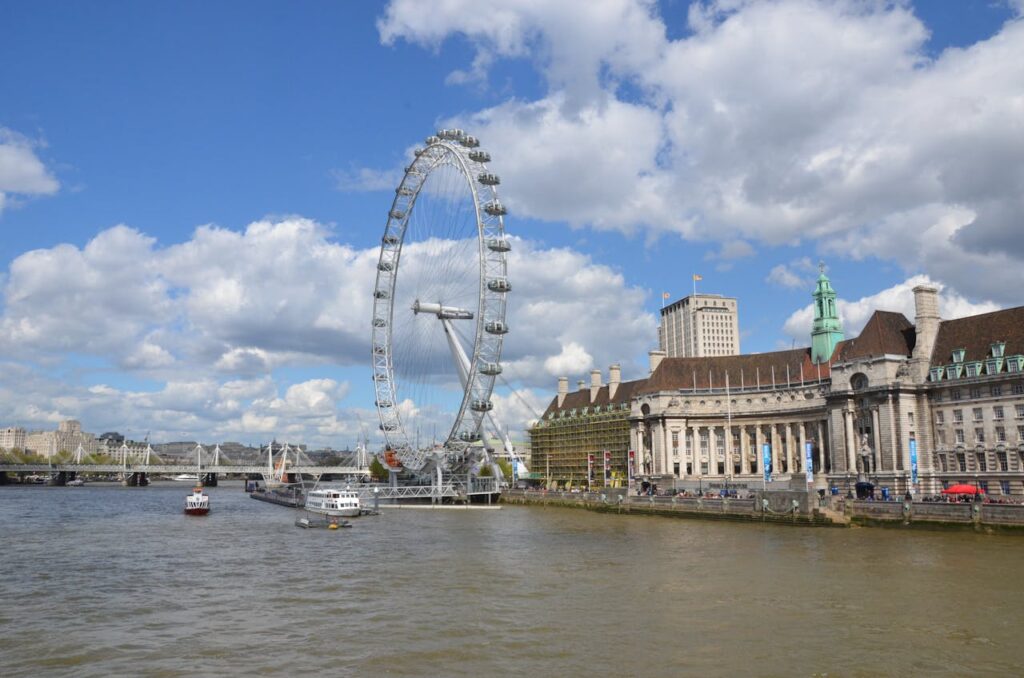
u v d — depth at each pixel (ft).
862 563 242.99
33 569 251.60
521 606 183.83
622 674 131.54
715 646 147.43
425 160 570.87
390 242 599.57
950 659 139.13
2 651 149.89
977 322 431.84
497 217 510.58
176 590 210.79
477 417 523.29
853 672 132.16
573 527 389.60
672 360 649.20
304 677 131.85
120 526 418.31
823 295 588.50
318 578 228.02
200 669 137.08
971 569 229.66
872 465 451.12
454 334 572.10
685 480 583.99
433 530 380.37
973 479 409.49
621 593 198.70
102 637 159.63
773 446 593.42
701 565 244.22
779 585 207.21
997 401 402.11
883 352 449.06
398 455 590.55
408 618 172.45
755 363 624.59
